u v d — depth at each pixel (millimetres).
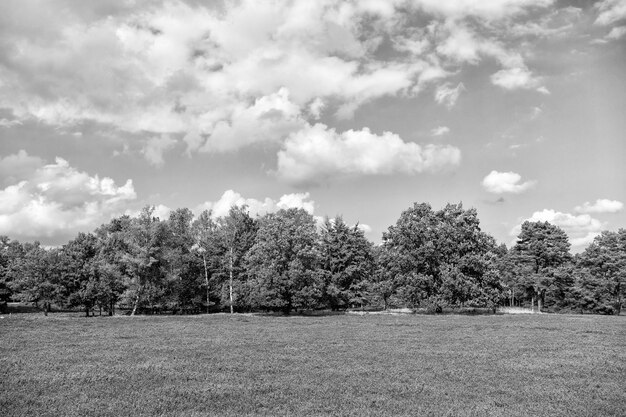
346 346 31281
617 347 31734
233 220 80750
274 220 73188
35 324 47688
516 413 15508
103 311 83562
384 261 77562
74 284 72812
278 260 67938
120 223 85188
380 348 30453
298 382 19953
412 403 16750
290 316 63969
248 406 16125
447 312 76000
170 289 70312
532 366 24125
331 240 82188
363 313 72188
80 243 80562
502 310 83750
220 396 17469
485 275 72312
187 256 74062
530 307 102750
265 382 19859
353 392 18312
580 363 25109
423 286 70188
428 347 31094
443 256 73438
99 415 15062
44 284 69375
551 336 38438
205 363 24312
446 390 18703
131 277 70688
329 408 15938
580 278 86438
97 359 25531
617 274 84188
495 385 19812
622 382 20531
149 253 66562
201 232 81438
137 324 49000
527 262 92125
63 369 22453
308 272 67812
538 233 91000
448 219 77938
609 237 89750
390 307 90375
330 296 75875
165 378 20531
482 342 34000
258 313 73188
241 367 23219
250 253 73125
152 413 15312
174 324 49219
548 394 18219
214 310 83062
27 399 16719
